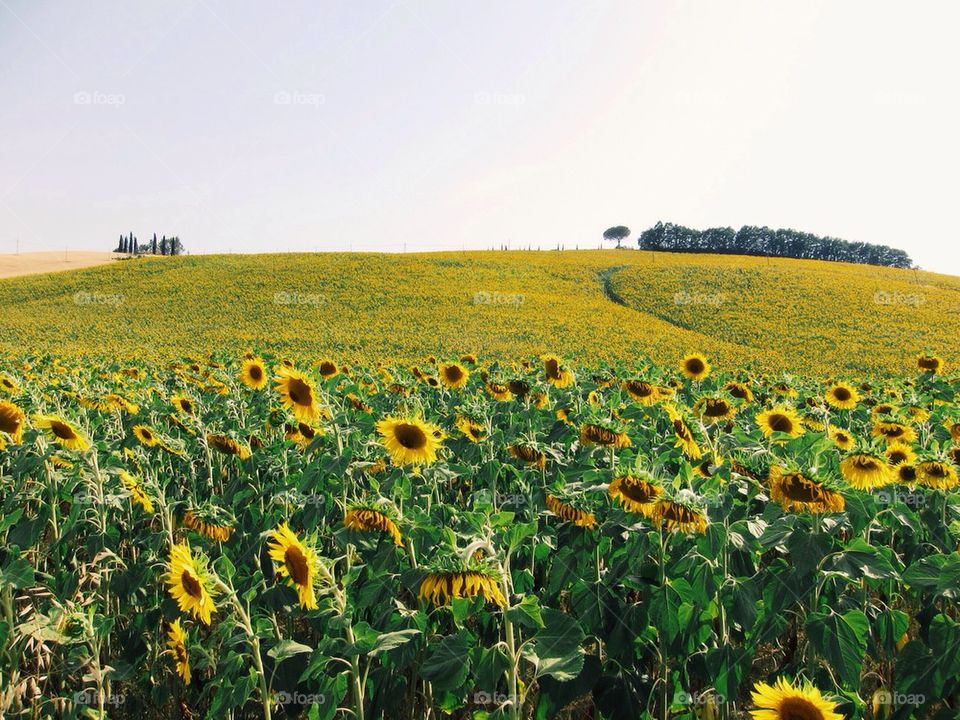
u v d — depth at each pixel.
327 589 3.02
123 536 5.14
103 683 3.65
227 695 3.05
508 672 2.91
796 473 3.34
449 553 2.80
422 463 4.20
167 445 5.34
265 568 4.18
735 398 7.61
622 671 3.56
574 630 2.90
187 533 4.56
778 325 50.03
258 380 7.25
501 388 6.89
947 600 4.15
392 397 7.56
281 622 4.55
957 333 47.25
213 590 2.96
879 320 51.50
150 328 50.00
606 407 6.18
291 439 5.62
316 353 37.66
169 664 4.12
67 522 4.29
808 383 13.36
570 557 3.79
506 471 5.16
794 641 4.29
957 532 4.01
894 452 5.25
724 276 70.12
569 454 5.21
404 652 3.29
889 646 3.66
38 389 7.43
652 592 3.41
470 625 4.06
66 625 3.34
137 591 4.27
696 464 4.39
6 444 4.74
